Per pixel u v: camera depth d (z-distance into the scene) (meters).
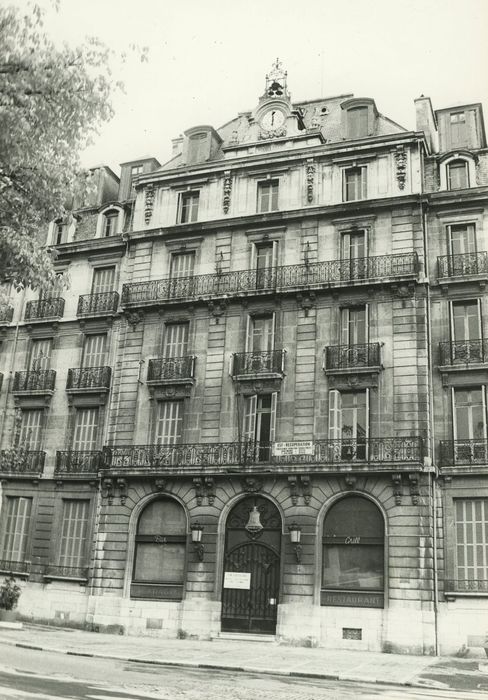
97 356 35.28
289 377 30.41
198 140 36.84
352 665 21.25
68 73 12.70
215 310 32.47
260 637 27.66
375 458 27.84
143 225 35.66
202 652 23.44
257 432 30.34
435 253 30.42
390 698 15.09
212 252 33.81
